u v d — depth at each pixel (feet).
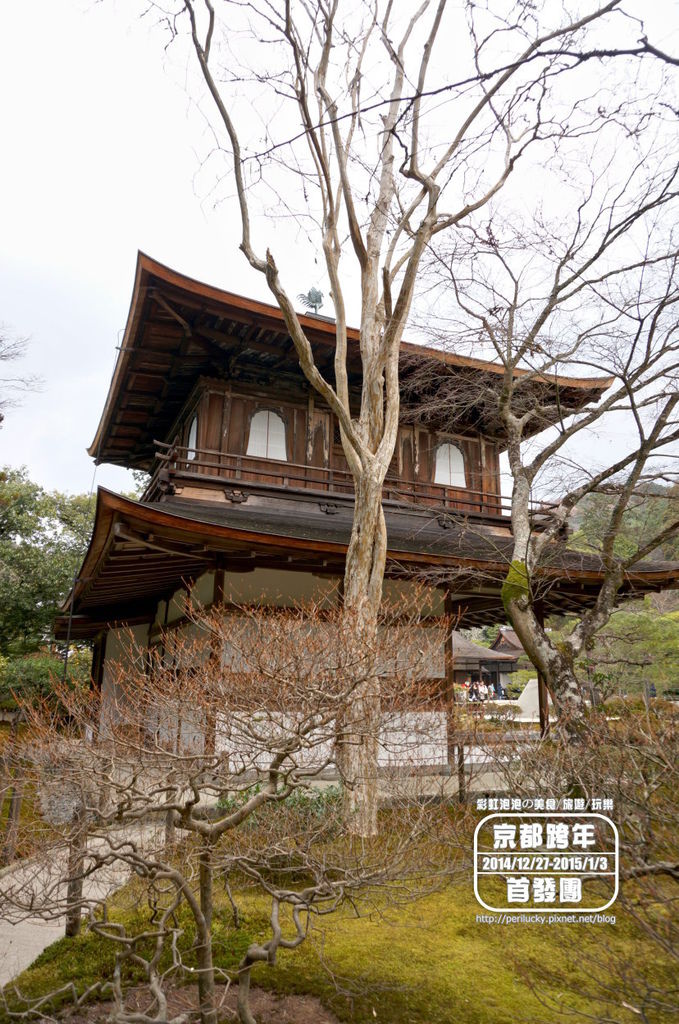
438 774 21.75
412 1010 13.05
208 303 35.09
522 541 29.45
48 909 11.93
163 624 43.42
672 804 12.19
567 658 26.63
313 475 41.88
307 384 42.83
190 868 15.29
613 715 19.58
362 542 26.76
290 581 34.96
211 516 32.86
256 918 17.33
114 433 52.47
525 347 30.07
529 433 47.34
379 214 31.35
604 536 31.24
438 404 37.88
